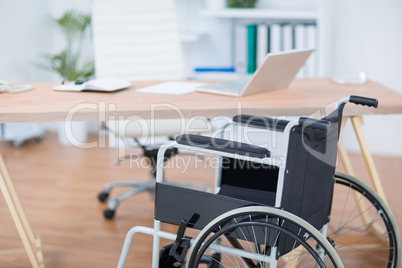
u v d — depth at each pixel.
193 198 2.14
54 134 5.09
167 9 3.58
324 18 4.39
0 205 3.57
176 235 2.20
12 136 4.73
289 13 4.36
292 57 2.69
